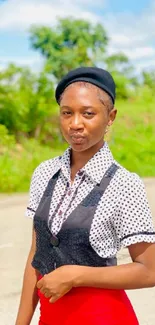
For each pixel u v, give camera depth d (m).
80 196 1.77
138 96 30.44
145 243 1.74
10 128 21.08
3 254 6.62
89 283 1.69
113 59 31.56
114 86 1.83
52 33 29.84
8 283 5.34
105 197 1.75
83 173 1.79
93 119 1.76
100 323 1.75
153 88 32.97
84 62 30.52
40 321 1.89
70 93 1.77
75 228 1.73
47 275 1.71
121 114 26.83
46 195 1.86
